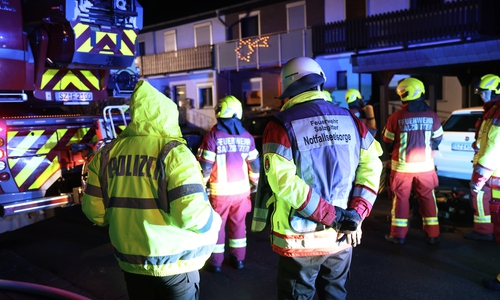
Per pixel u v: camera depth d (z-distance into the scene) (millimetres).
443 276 4363
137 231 2277
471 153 7223
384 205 7332
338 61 16578
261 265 4820
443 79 15766
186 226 2168
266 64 17891
